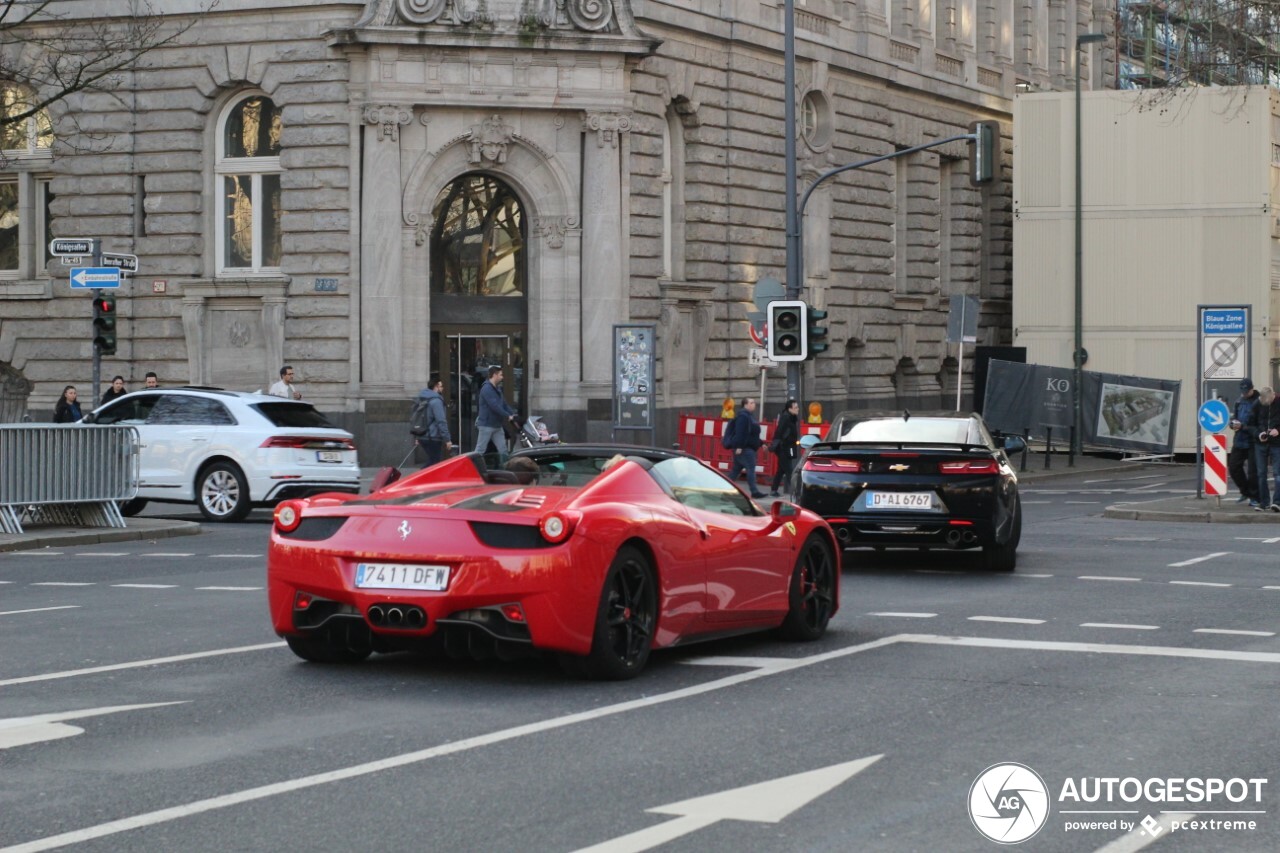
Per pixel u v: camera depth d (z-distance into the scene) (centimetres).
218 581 1652
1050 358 4584
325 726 881
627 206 3622
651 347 3191
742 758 804
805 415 4366
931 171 4975
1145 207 4472
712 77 3966
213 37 3519
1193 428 4444
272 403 2523
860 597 1502
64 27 3553
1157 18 4469
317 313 3472
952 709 932
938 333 5069
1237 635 1236
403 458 3478
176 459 2483
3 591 1579
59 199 3638
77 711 924
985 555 1748
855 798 722
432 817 689
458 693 981
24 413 3747
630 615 1028
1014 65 5522
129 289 3597
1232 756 812
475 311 3597
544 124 3553
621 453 1150
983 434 1808
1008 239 5450
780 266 4231
